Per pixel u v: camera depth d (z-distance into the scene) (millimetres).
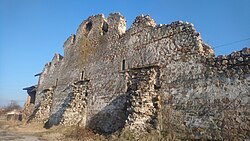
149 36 13227
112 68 15008
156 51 12453
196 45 10664
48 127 18734
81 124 15164
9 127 18297
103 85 15195
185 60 10875
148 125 10680
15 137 12500
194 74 10312
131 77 13344
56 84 22031
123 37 15125
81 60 18766
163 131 10438
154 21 14078
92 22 19000
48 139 11758
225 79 9234
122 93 13500
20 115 31469
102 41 17047
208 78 9766
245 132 8148
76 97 16875
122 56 14609
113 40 15938
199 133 9344
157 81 11711
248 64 8766
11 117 31766
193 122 9672
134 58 13656
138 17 14438
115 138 10469
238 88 8766
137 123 10742
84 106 15930
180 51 11242
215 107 9195
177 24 11836
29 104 28688
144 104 11102
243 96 8547
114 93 14078
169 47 11828
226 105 8898
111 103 14023
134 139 9938
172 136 9953
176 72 11062
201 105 9648
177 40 11570
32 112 25797
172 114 10492
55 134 13234
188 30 11250
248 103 8352
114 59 15180
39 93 25594
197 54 10484
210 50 10375
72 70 19688
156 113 10945
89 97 15969
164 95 11133
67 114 16312
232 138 8383
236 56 9203
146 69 12594
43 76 26109
